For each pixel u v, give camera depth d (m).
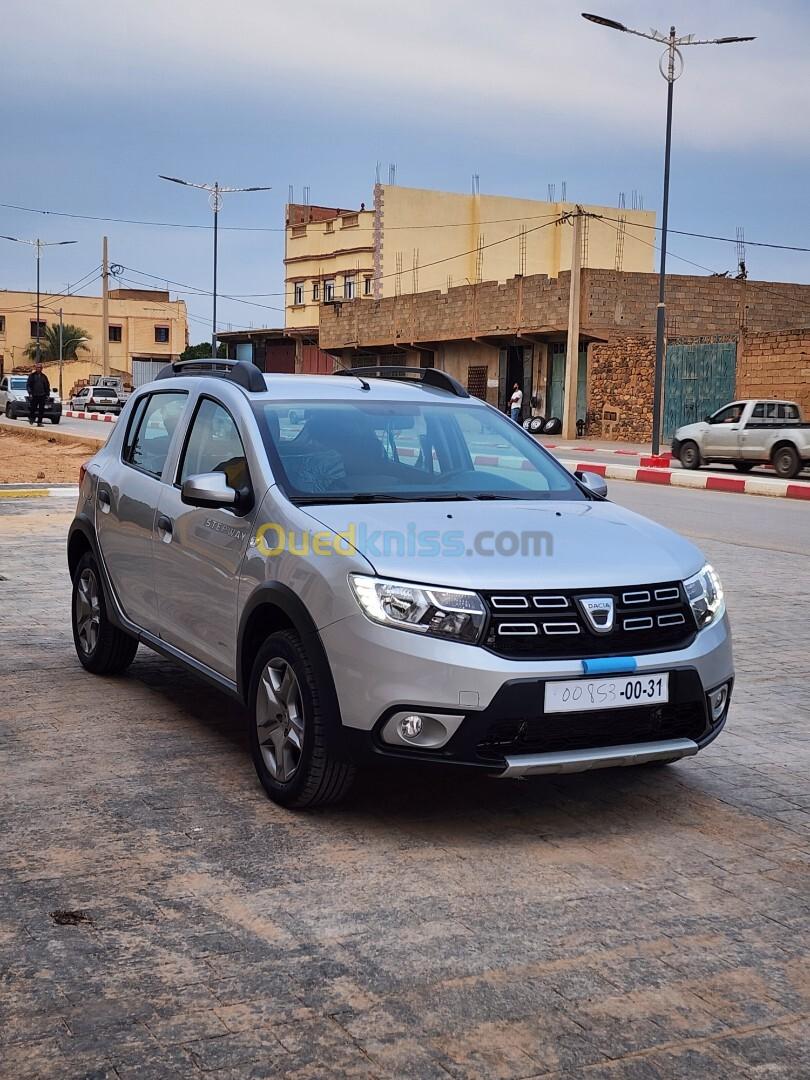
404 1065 2.69
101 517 6.13
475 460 5.21
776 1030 2.89
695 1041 2.82
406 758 3.88
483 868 3.85
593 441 36.97
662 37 25.34
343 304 52.88
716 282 39.84
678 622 4.17
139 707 5.73
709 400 34.47
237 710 5.73
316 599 4.09
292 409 5.11
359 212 64.81
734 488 21.02
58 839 4.01
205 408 5.44
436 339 46.19
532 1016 2.92
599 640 3.98
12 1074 2.61
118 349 94.31
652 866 3.91
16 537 11.88
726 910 3.57
